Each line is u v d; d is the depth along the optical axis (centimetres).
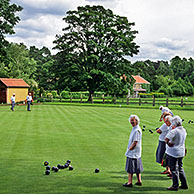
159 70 13338
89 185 685
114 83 4594
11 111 2808
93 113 2708
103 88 5097
